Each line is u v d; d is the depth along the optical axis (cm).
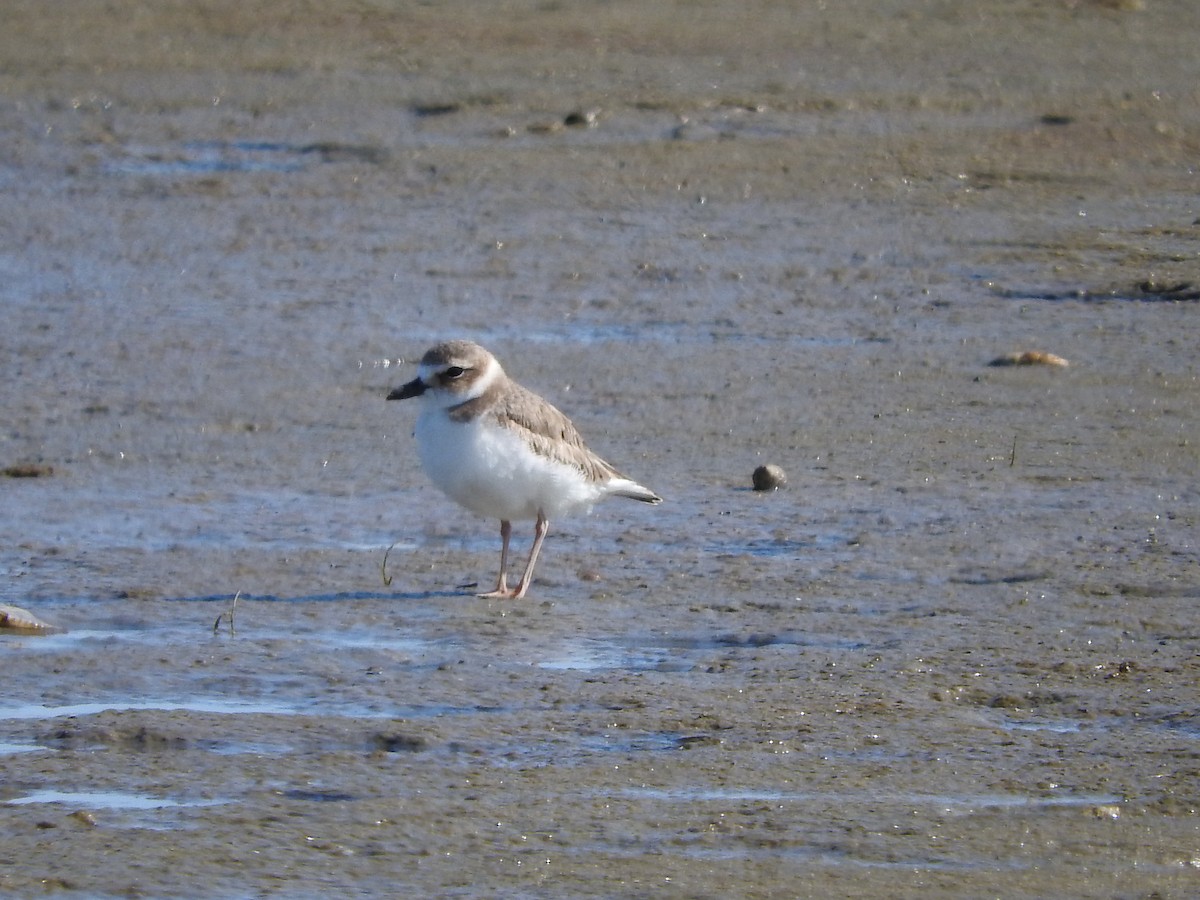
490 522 1261
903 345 1783
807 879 682
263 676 934
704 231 2247
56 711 882
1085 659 957
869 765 798
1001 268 2092
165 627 1026
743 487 1341
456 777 786
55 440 1470
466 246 2183
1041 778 784
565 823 734
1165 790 770
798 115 2827
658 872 689
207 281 2036
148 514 1274
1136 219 2316
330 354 1753
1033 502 1293
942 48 3334
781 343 1795
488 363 1056
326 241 2209
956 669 940
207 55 3259
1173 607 1054
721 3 3766
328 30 3459
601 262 2111
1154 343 1780
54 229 2256
